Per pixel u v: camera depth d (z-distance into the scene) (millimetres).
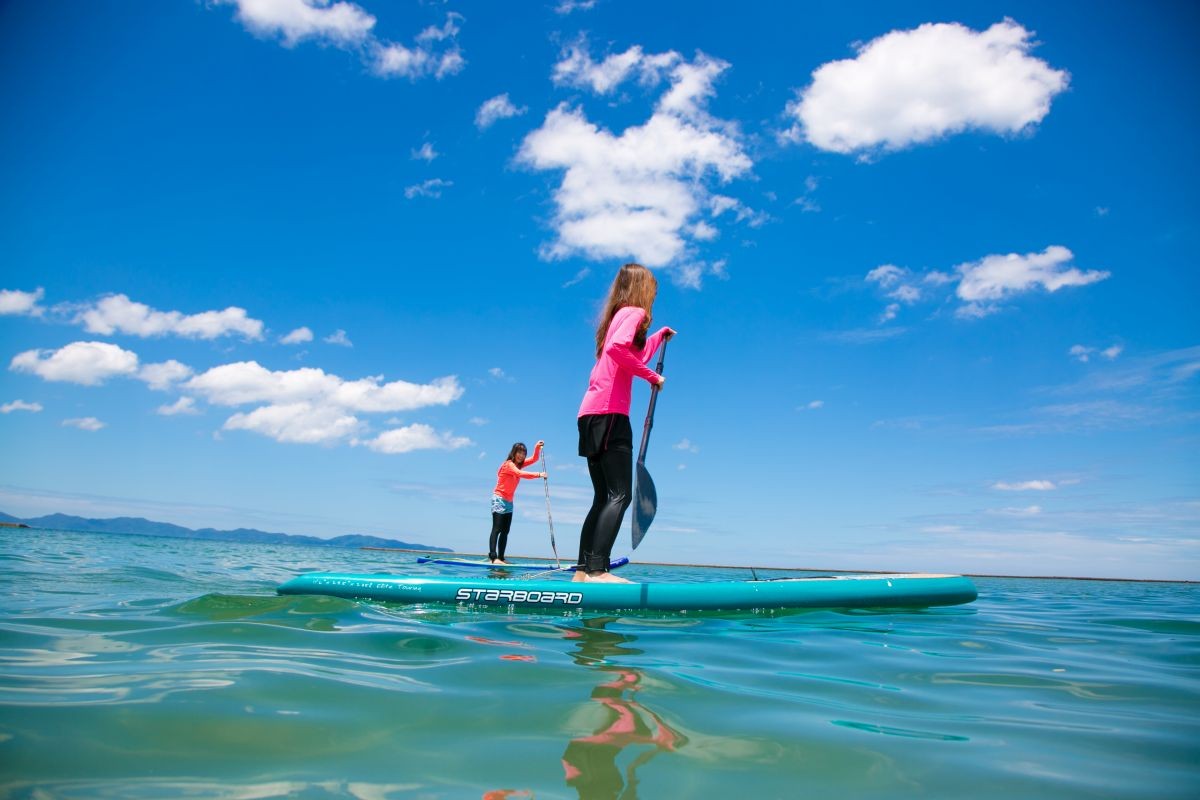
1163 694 2203
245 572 5816
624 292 4273
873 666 2512
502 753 1421
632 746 1491
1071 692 2203
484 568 7984
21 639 2348
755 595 4082
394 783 1250
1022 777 1409
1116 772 1458
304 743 1429
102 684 1782
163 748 1363
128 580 4562
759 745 1535
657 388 4273
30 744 1340
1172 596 8078
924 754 1526
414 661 2246
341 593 3859
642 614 3797
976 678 2375
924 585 4602
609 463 4098
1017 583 12055
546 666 2230
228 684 1818
